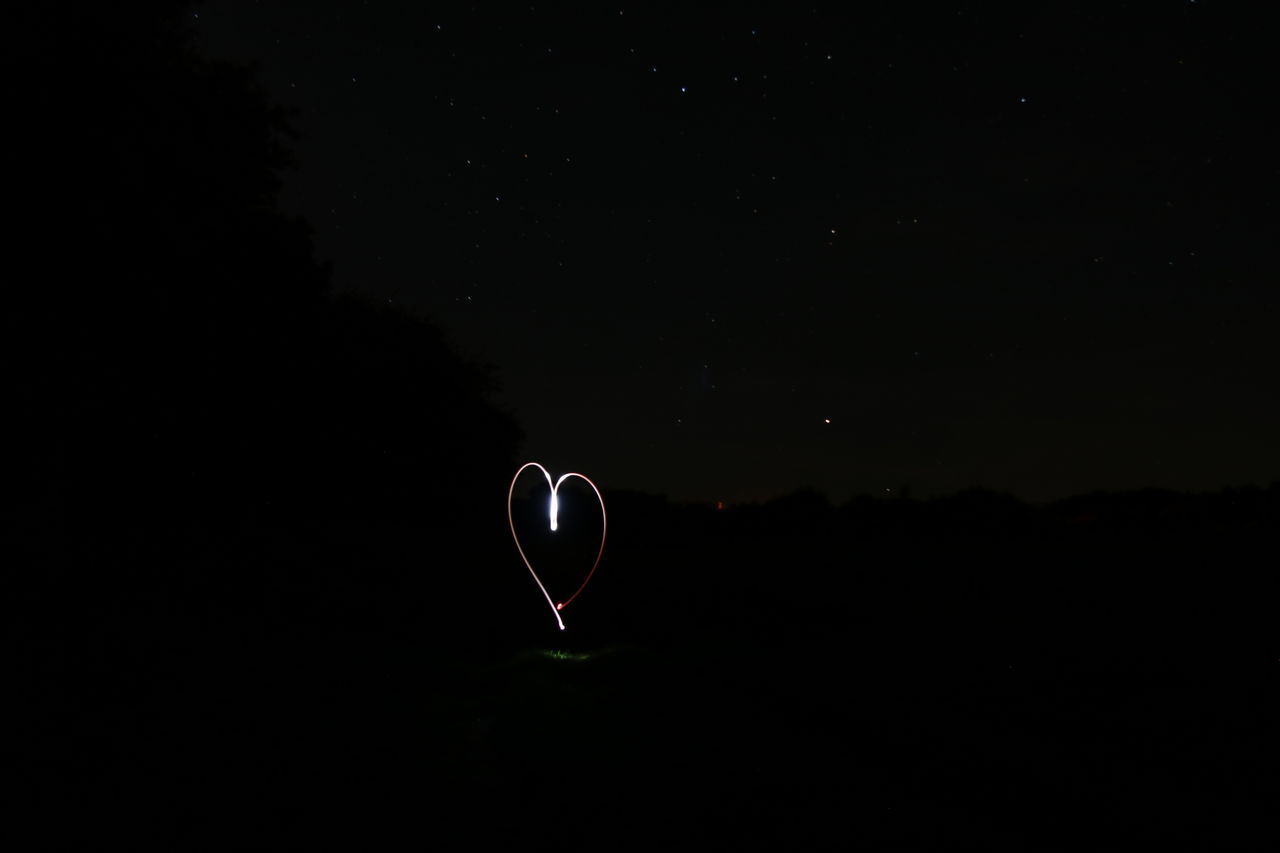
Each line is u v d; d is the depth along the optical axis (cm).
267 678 953
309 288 1753
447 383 2516
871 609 1263
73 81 1253
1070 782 595
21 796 601
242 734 758
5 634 1042
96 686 872
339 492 2228
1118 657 891
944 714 756
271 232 1614
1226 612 1052
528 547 2000
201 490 1962
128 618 1192
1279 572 1264
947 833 545
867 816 575
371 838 552
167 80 1388
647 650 1095
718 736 748
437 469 2441
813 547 1948
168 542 1658
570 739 752
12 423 1447
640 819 579
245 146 1562
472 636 1288
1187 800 559
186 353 1515
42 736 720
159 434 1641
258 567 1565
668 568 1769
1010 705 768
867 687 852
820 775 650
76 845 533
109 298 1349
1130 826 527
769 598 1407
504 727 789
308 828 567
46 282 1290
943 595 1314
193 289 1469
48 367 1341
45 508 1454
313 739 751
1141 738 667
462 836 556
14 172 1227
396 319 2534
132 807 593
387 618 1373
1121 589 1238
